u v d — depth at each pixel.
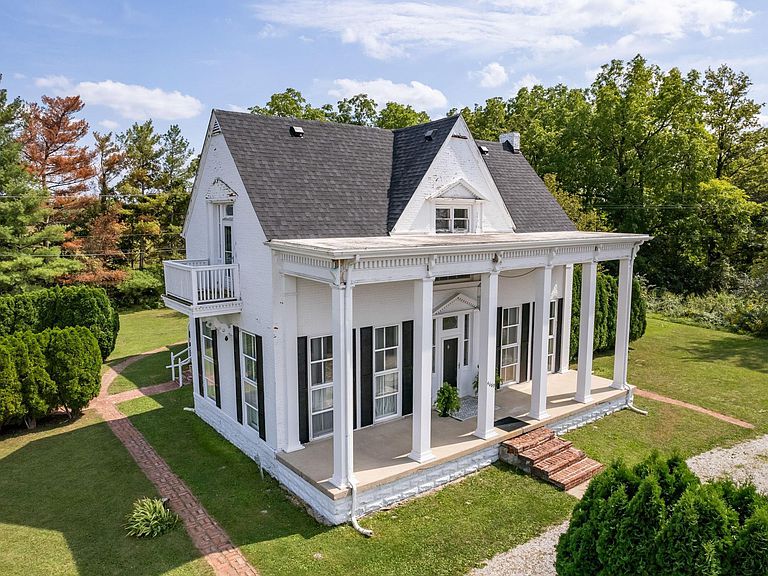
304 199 13.52
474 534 10.41
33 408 15.73
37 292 23.23
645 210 36.81
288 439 12.73
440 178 15.40
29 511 11.40
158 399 18.98
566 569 7.75
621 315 17.08
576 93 40.88
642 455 13.93
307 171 14.26
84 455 14.26
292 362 12.59
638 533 7.06
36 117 40.88
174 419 16.94
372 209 14.55
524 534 10.40
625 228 37.25
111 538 10.32
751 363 22.55
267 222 12.44
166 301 14.86
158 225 46.12
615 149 37.69
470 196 16.09
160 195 46.41
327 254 10.21
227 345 14.73
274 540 10.20
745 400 18.02
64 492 12.23
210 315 13.34
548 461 13.09
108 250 41.91
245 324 13.62
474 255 12.69
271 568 9.33
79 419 17.02
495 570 9.26
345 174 14.96
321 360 13.34
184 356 25.03
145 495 12.00
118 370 23.00
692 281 39.41
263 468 13.20
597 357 23.45
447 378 16.16
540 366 14.55
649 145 36.19
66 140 41.84
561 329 19.20
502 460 13.61
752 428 15.67
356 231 13.68
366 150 16.19
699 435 15.18
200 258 16.25
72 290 23.38
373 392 14.28
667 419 16.33
